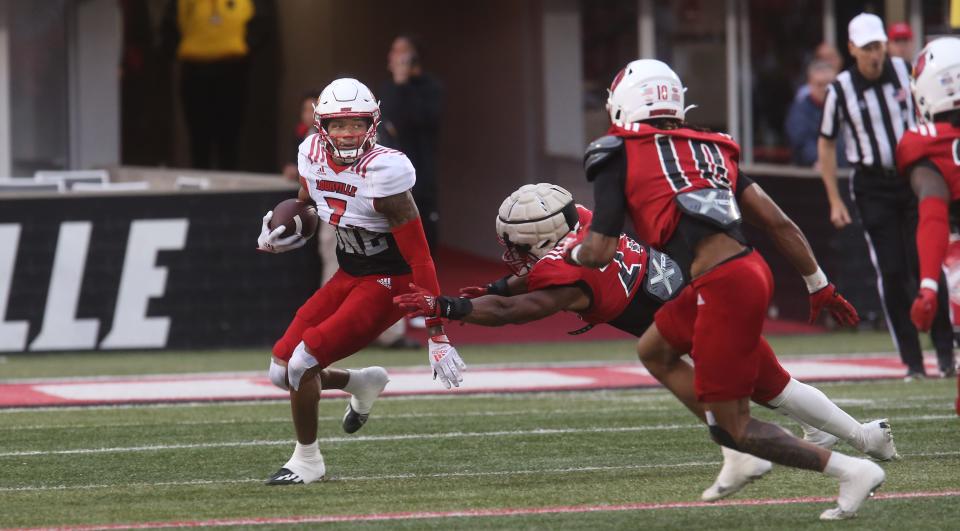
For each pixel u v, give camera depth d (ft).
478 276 162.20
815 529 50.31
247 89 174.50
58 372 107.34
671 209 49.73
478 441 73.41
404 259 60.13
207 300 119.34
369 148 59.11
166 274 118.93
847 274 129.18
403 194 58.34
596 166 50.67
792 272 134.21
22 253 117.29
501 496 57.88
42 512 55.36
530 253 58.80
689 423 78.69
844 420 55.77
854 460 49.88
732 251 49.37
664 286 58.54
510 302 56.08
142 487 61.11
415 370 106.52
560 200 58.29
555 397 91.56
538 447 71.20
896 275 95.66
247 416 84.02
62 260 117.70
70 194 117.60
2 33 155.74
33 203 117.19
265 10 173.88
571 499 57.11
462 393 93.86
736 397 49.67
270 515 54.29
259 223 119.34
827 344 121.39
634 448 70.49
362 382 64.80
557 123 161.99
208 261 119.24
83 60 160.76
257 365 110.42
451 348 58.29
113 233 118.32
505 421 80.53
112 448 72.33
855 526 50.65
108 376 104.78
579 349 122.83
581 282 56.70
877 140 94.53
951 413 80.74
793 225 52.24
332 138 58.34
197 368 108.99
